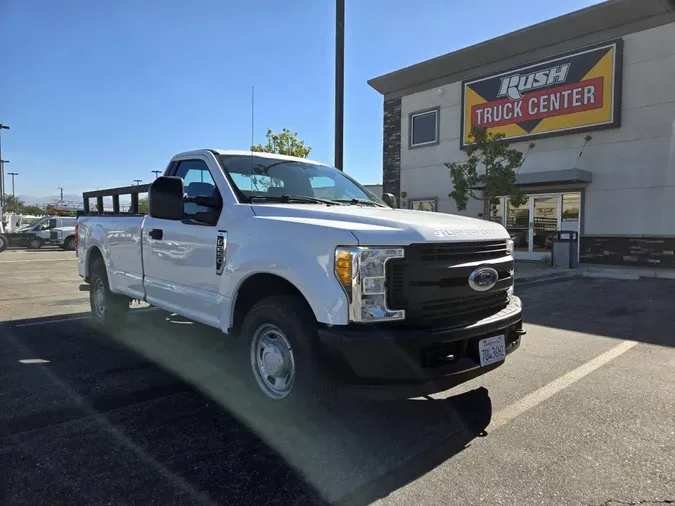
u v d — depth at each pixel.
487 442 3.32
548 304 8.64
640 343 5.89
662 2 13.30
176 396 4.10
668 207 13.68
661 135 13.72
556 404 3.99
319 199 4.39
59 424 3.54
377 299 3.04
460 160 18.50
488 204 17.80
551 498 2.66
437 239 3.22
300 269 3.23
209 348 5.57
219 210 4.16
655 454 3.15
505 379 4.59
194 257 4.32
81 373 4.69
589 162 15.14
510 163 13.53
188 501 2.60
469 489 2.75
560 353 5.48
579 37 15.13
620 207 14.58
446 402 4.02
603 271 12.98
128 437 3.34
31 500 2.58
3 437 3.32
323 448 3.22
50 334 6.26
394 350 2.96
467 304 3.42
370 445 3.27
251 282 3.82
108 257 6.04
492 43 16.77
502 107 17.02
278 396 3.58
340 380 3.14
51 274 13.81
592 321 7.18
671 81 13.50
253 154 4.73
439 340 3.06
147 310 7.86
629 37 14.20
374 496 2.68
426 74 19.16
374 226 3.24
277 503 2.60
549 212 16.25
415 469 2.97
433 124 19.50
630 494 2.70
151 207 3.95
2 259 19.70
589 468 2.98
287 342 3.41
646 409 3.88
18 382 4.42
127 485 2.75
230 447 3.21
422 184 19.86
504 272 3.74
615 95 14.36
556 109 15.66
